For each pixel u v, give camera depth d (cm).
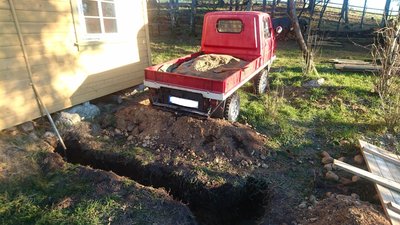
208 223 388
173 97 515
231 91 489
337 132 537
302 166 443
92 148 466
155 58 1059
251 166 434
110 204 339
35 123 497
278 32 736
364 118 595
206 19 686
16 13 435
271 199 378
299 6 2352
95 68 574
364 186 392
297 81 796
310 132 543
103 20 575
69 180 382
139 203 344
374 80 745
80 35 532
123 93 682
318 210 337
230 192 397
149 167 428
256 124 565
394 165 430
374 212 315
